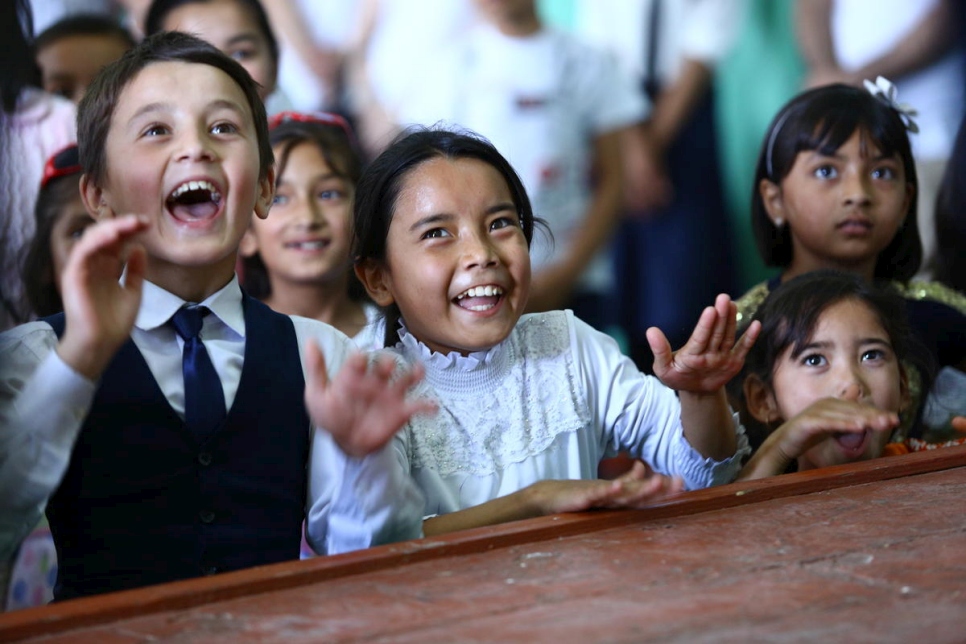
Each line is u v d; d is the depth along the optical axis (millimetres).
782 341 2430
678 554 1317
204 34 3559
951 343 3078
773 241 3186
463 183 2010
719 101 4559
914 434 2850
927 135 4699
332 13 4004
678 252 4523
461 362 2039
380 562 1275
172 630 1074
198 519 1667
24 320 3127
